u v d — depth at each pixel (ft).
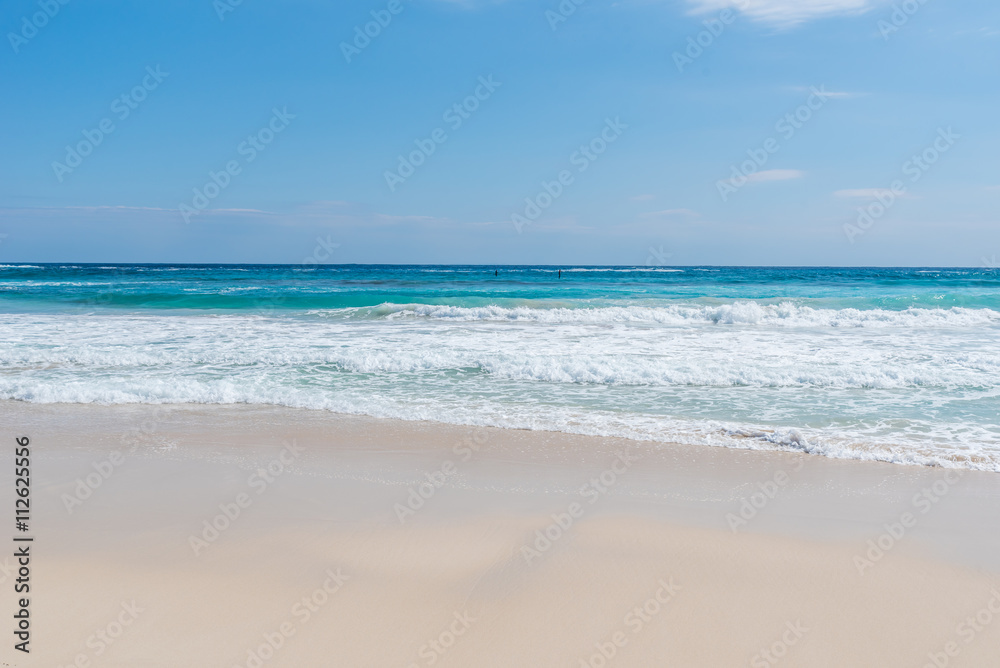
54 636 10.66
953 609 12.01
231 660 10.19
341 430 24.95
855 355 39.78
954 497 17.94
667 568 13.57
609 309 62.75
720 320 60.59
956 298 69.87
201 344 44.14
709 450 22.41
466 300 74.08
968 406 28.02
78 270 196.54
